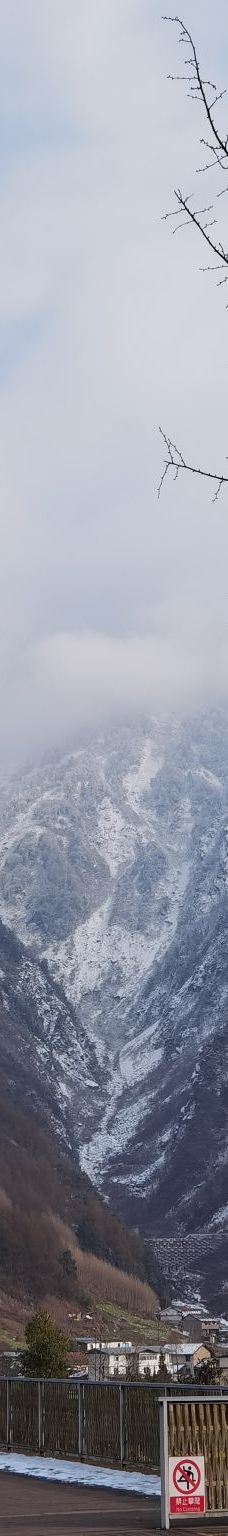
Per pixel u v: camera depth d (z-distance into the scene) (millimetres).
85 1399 25781
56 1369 57438
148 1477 22859
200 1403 17078
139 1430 23781
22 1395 28844
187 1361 67312
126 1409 24266
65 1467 25047
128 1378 45375
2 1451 28984
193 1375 36219
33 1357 57906
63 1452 26500
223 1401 17141
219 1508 17016
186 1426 16969
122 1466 24125
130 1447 24016
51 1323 60094
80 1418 25844
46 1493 21766
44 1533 16438
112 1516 18594
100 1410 25141
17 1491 22094
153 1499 20812
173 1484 16812
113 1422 24609
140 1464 23609
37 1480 23562
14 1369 60375
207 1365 36500
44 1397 27703
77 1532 16516
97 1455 25094
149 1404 23453
